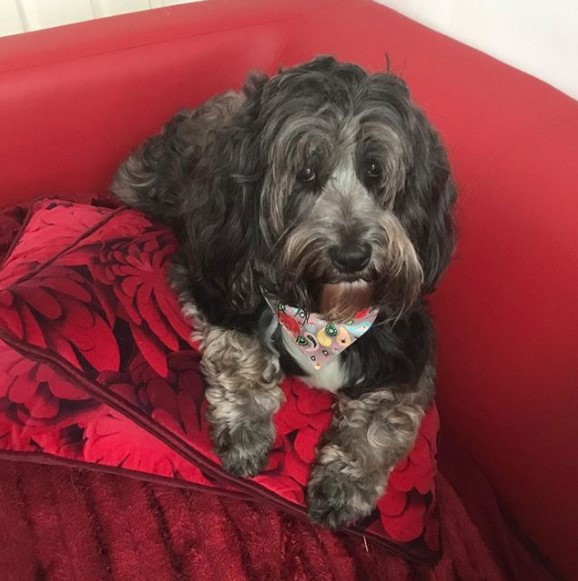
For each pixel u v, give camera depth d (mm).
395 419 644
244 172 570
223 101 836
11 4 1091
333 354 639
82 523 621
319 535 630
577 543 623
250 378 648
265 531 626
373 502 614
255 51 916
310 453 634
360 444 628
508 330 635
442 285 696
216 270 620
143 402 596
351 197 545
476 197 653
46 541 608
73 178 912
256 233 587
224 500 646
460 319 685
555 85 722
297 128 529
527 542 700
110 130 895
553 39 704
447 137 686
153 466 637
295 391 671
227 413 624
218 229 598
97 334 592
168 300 667
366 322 619
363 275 551
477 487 723
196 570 597
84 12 1144
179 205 778
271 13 921
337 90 539
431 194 589
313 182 552
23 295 576
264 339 670
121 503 636
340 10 902
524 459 658
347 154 537
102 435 639
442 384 737
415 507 635
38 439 637
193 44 887
